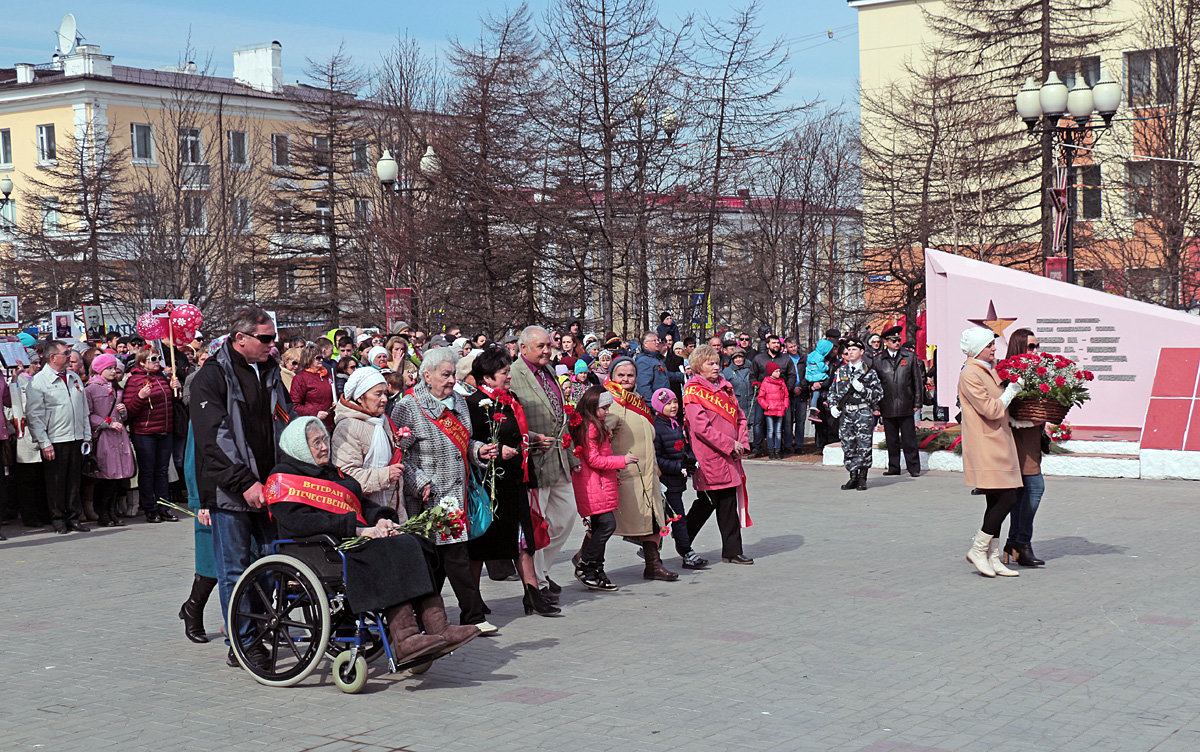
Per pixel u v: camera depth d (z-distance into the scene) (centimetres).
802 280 4450
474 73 3183
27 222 4959
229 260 4269
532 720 626
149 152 5397
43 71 5950
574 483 991
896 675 702
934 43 4694
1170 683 676
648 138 2759
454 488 808
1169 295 3016
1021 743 572
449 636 682
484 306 3219
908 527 1291
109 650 811
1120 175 3634
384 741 596
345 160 4756
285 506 700
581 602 955
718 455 1090
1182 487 1544
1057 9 3334
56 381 1398
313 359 1225
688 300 2972
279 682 704
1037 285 1898
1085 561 1061
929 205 3591
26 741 609
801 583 1000
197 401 748
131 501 1555
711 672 718
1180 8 3117
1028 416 1002
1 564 1193
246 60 6000
